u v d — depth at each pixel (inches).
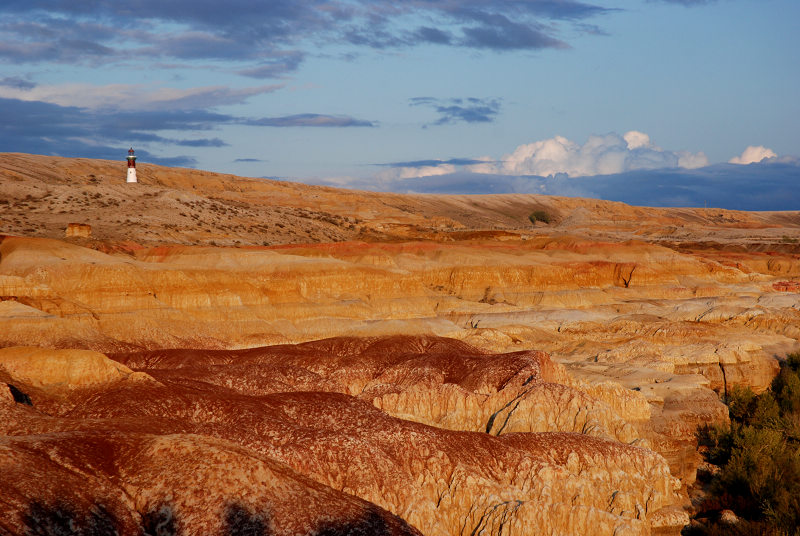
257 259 6747.1
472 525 2573.8
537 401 3474.4
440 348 5354.3
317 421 3041.3
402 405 3656.5
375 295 6550.2
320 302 6245.1
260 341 5644.7
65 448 2293.3
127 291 5575.8
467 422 3570.4
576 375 4781.0
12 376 3115.2
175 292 5802.2
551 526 2498.8
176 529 2130.9
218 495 2191.2
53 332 4842.5
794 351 5590.6
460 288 7362.2
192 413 3009.4
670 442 3592.5
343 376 4217.5
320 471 2564.0
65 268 5575.8
